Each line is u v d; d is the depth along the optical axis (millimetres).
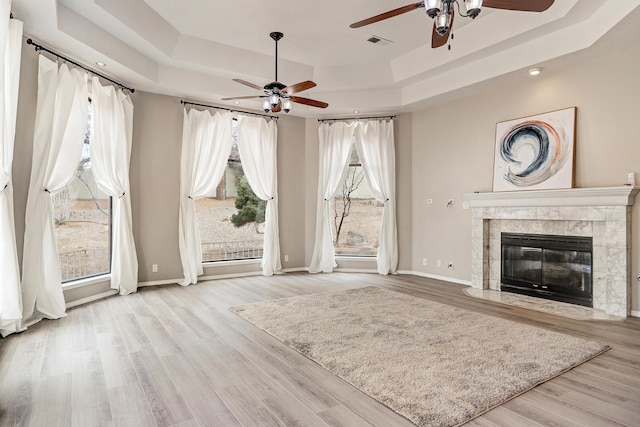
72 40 4027
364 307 4539
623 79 4254
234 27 4887
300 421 2123
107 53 4465
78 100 4422
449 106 6285
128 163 5336
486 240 5664
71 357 3033
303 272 7125
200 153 6191
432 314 4223
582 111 4605
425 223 6715
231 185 6777
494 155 5543
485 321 3953
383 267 6871
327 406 2291
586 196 4438
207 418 2154
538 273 5074
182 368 2832
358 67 6164
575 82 4664
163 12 4508
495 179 5500
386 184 6922
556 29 4375
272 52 5668
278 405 2299
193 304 4719
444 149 6367
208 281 6234
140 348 3232
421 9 4418
